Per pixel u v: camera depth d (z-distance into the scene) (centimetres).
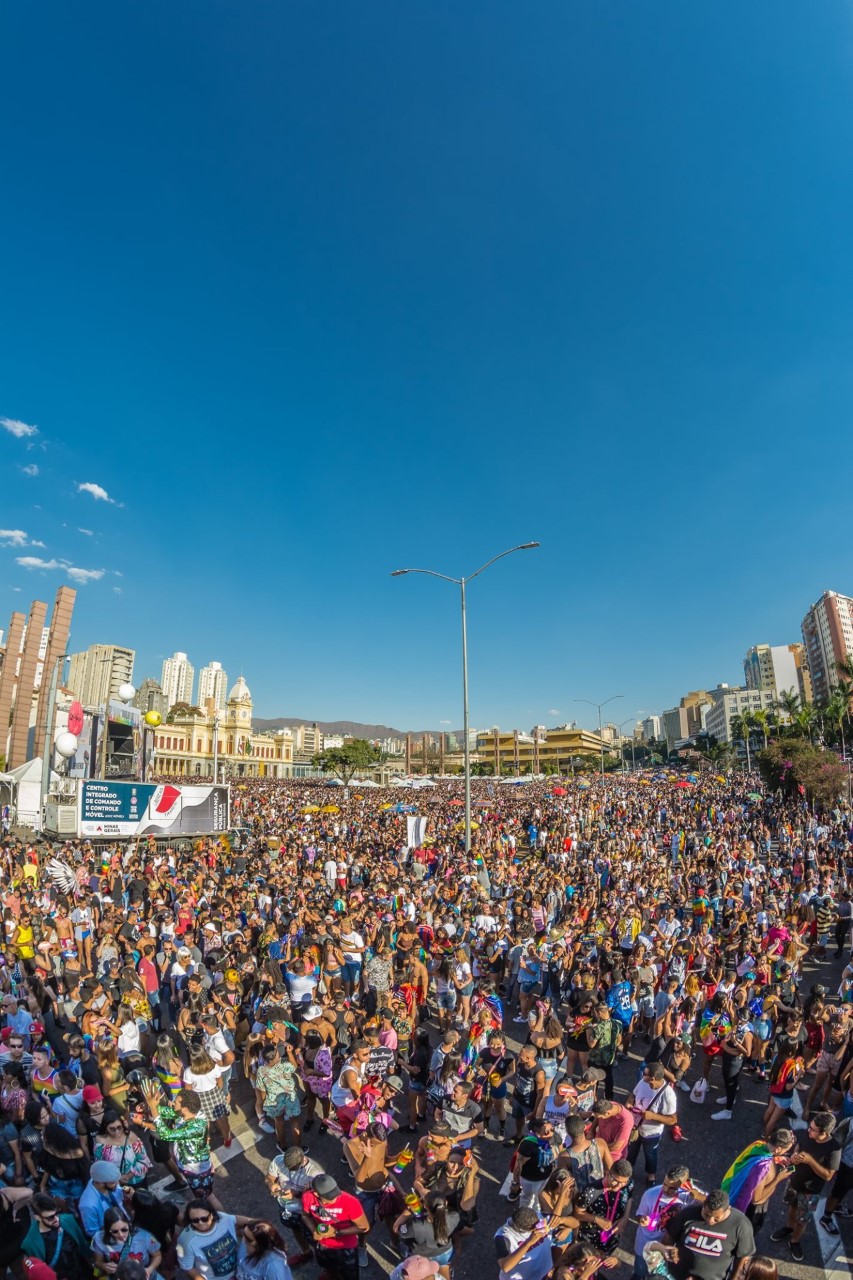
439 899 1666
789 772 4312
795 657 19450
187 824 3036
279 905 1559
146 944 1207
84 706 4100
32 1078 783
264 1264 485
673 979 1067
